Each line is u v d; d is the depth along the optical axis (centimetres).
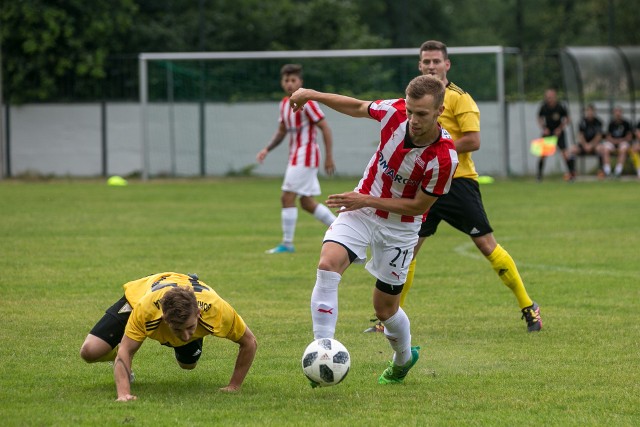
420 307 1670
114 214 3284
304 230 2877
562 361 1271
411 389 1127
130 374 1055
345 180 4919
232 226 2948
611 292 1803
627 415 1012
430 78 1034
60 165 5403
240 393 1095
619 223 2984
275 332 1455
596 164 5147
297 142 2423
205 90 5291
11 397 1065
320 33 6400
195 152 5294
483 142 5097
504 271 1473
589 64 5175
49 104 5378
